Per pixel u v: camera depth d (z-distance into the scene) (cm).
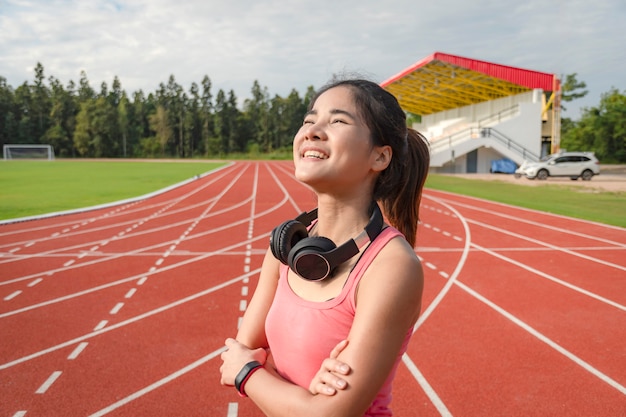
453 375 400
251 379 119
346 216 126
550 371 407
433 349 451
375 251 116
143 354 439
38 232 1044
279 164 4881
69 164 4484
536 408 350
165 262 788
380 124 119
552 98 2980
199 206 1484
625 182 2378
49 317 534
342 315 114
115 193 1812
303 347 117
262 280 144
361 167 120
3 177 2625
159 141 7844
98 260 799
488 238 995
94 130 7438
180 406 352
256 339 141
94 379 391
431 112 4709
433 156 3078
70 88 8538
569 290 638
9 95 7588
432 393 372
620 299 600
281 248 120
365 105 119
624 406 353
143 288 644
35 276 700
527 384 385
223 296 611
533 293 625
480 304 580
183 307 568
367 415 119
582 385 383
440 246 919
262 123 8244
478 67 2766
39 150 7100
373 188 129
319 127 118
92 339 473
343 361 106
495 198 1684
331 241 117
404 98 4091
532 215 1299
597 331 495
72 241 953
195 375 399
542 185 2219
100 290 634
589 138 4900
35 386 379
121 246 910
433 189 2031
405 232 144
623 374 402
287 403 109
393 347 108
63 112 7706
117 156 7650
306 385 118
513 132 3083
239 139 8238
